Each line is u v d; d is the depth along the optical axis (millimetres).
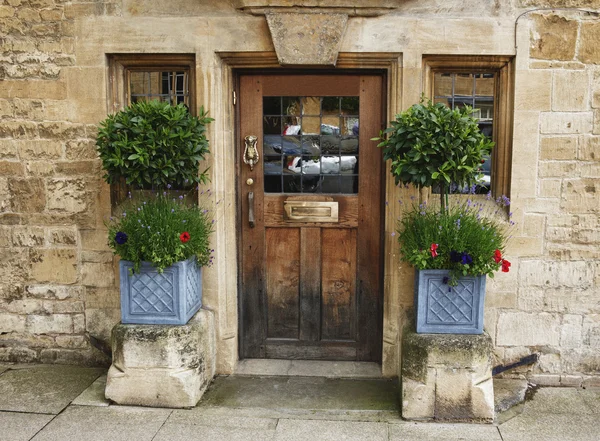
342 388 3516
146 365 3234
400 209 3498
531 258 3488
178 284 3236
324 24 3363
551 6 3320
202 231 3350
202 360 3389
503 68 3461
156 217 3221
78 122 3574
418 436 2979
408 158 2984
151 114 3127
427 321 3174
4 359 3803
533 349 3564
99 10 3488
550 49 3344
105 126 3180
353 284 3771
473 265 3037
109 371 3285
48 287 3742
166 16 3465
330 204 3695
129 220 3244
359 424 3102
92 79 3529
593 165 3402
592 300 3498
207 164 3512
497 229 3381
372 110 3615
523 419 3164
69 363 3799
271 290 3812
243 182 3746
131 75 3662
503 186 3510
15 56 3561
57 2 3498
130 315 3293
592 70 3344
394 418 3170
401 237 3330
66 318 3758
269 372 3721
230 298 3703
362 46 3406
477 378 3100
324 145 3689
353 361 3818
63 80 3551
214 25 3438
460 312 3152
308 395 3424
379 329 3777
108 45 3496
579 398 3414
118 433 2986
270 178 3744
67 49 3525
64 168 3623
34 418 3127
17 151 3637
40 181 3648
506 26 3342
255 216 3752
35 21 3523
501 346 3572
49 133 3602
